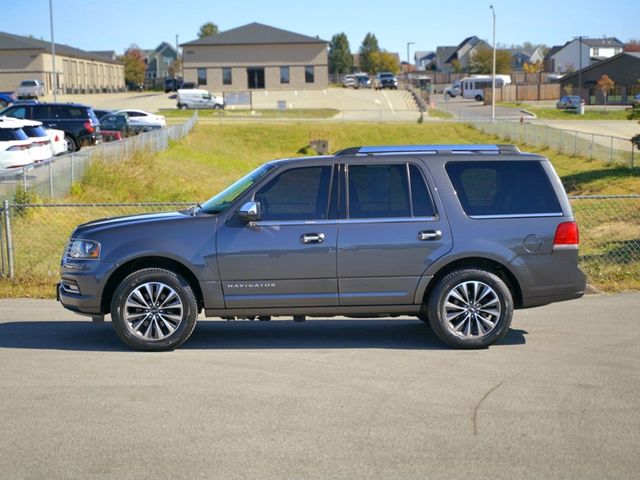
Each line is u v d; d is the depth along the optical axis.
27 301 10.68
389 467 4.86
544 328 8.64
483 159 7.91
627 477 4.70
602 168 33.06
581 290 7.89
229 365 7.22
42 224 17.81
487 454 5.05
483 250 7.70
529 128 46.34
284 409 5.95
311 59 87.06
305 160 7.87
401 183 7.83
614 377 6.72
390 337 8.45
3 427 5.60
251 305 7.75
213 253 7.69
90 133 33.44
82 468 4.88
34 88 75.50
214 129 53.84
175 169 32.28
